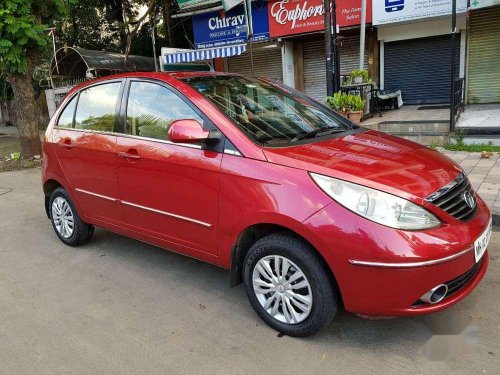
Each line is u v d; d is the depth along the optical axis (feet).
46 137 15.76
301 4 38.81
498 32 33.50
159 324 10.74
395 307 8.45
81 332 10.56
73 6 51.31
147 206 12.29
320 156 9.66
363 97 32.27
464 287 9.14
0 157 38.17
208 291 12.30
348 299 8.77
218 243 10.69
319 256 9.07
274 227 9.80
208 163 10.50
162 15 53.72
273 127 11.30
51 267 14.40
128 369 9.12
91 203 14.32
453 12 25.39
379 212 8.43
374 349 9.30
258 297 10.23
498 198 17.37
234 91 12.46
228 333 10.21
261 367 8.95
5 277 13.82
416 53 37.04
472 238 8.84
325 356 9.16
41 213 20.70
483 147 25.32
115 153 12.84
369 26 36.50
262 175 9.59
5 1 28.50
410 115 32.42
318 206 8.79
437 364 8.73
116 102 13.30
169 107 11.89
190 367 9.08
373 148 10.57
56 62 46.26
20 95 34.22
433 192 8.91
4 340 10.37
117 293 12.42
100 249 15.71
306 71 43.14
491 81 34.83
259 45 43.11
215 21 44.47
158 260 14.55
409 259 8.11
